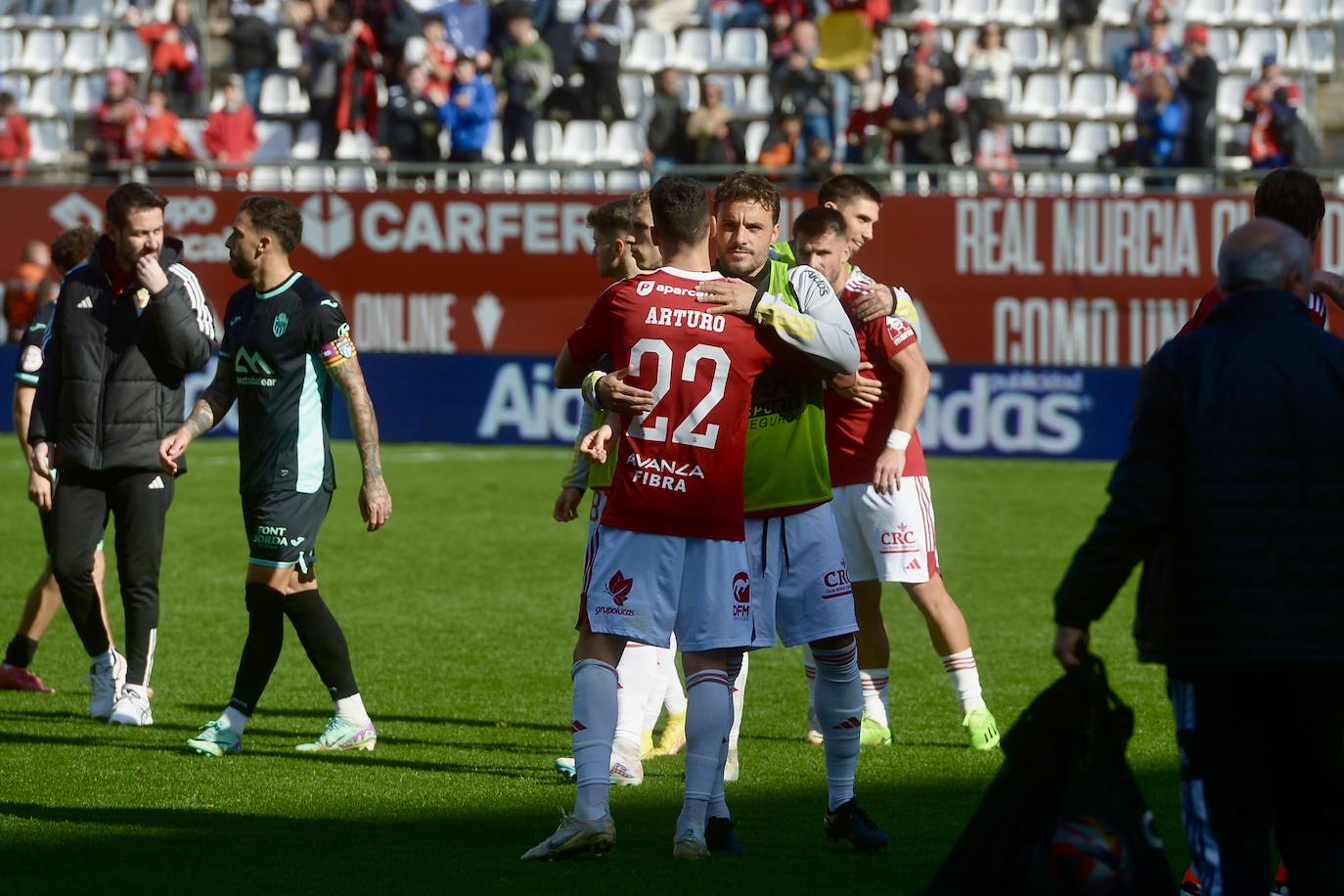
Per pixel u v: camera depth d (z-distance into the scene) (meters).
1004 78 72.69
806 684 29.16
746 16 82.31
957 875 13.74
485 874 16.66
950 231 60.25
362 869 16.86
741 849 17.91
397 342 61.88
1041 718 13.73
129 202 23.62
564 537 45.88
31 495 25.42
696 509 16.91
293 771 22.00
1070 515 50.06
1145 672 29.69
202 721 25.44
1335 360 13.34
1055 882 13.35
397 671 29.45
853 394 18.14
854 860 17.53
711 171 64.62
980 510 51.03
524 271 61.31
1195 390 13.30
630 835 18.67
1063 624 13.45
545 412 61.75
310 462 22.66
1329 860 13.51
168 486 25.48
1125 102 80.00
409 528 47.06
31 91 82.25
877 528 23.50
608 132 75.94
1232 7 84.44
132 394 24.70
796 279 17.58
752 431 17.91
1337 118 81.12
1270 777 13.62
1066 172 61.31
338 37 69.44
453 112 66.75
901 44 82.00
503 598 37.09
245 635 32.81
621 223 21.16
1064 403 60.25
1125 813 13.46
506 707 26.61
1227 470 13.09
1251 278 13.70
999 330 60.31
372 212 61.53
